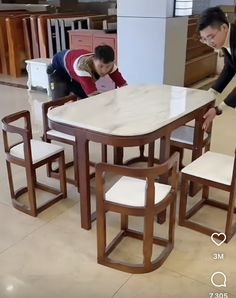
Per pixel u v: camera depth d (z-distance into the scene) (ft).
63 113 7.29
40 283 6.26
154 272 6.47
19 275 6.44
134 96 8.51
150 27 13.62
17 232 7.61
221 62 20.62
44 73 17.69
